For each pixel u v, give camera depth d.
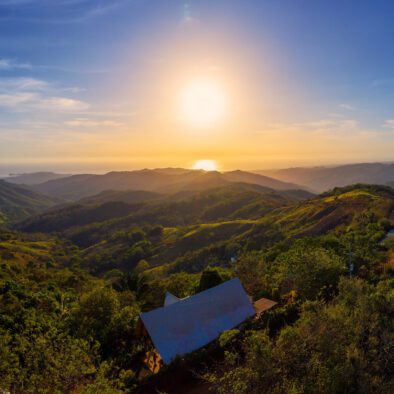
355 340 15.60
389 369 14.94
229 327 26.81
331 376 13.02
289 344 14.42
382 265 38.66
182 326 25.17
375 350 14.96
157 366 23.75
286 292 36.16
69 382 15.26
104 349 27.11
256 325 25.66
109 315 29.67
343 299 21.69
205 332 25.61
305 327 15.55
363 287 23.95
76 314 29.72
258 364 13.51
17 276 72.44
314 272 31.77
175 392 20.58
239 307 28.62
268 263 53.06
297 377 13.27
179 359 22.12
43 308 38.12
